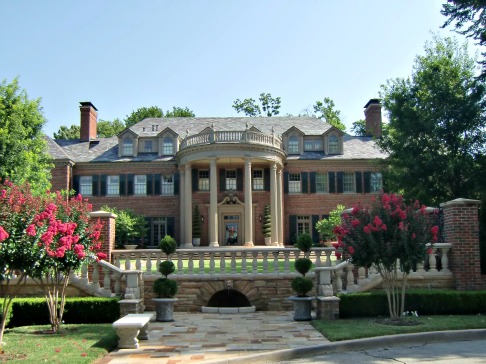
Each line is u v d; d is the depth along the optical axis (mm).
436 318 14031
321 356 10609
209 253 19344
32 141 30500
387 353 10633
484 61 22531
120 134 43062
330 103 72562
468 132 26922
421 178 26984
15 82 29516
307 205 42125
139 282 17000
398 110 28828
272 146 37812
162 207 41906
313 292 18516
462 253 16250
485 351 10578
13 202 11562
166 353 10742
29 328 13820
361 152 43406
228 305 20453
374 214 13875
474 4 21406
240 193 41656
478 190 23469
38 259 11492
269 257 27172
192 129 45906
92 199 41938
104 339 11727
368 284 16578
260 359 10195
